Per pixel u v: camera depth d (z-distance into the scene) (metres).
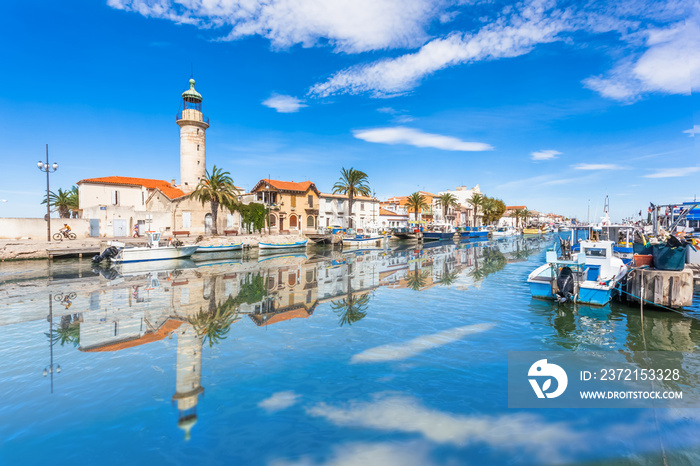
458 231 78.69
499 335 11.76
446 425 6.77
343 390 8.10
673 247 14.34
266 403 7.53
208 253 40.03
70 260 33.91
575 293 15.45
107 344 10.86
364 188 63.28
